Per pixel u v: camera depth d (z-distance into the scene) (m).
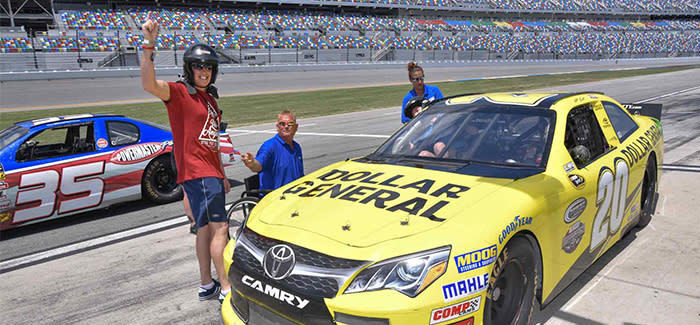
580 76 34.84
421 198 2.54
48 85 29.48
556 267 2.79
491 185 2.64
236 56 41.88
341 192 2.75
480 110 3.48
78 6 43.91
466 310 2.15
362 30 53.56
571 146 3.10
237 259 2.49
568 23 69.19
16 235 5.20
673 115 12.19
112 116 5.97
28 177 5.16
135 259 4.31
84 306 3.45
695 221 4.56
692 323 2.88
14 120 16.11
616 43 64.69
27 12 42.19
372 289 2.08
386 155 3.40
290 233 2.41
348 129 12.68
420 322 2.06
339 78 36.53
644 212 4.35
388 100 21.50
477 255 2.20
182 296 3.56
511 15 67.38
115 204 6.27
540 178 2.76
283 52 44.66
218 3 50.78
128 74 35.06
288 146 3.95
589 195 3.02
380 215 2.41
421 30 56.78
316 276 2.17
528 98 3.49
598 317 2.97
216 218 3.20
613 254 3.91
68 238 5.00
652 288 3.32
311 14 54.97
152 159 6.03
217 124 3.22
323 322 2.12
